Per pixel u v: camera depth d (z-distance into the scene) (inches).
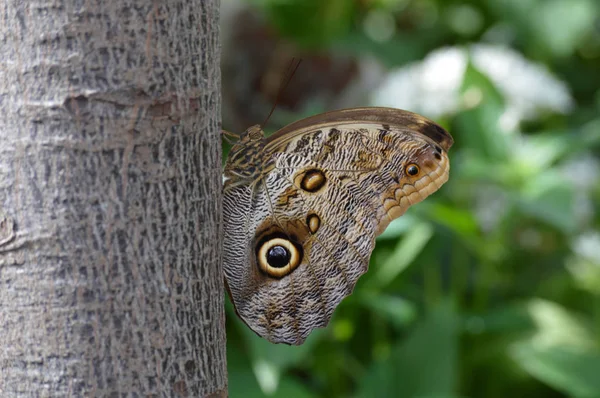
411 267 34.2
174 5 22.6
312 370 33.5
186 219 22.9
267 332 26.1
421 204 32.9
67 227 22.4
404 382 32.1
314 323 26.2
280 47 40.4
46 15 22.2
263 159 25.6
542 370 32.3
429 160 26.0
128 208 22.5
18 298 22.5
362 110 25.7
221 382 23.4
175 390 22.8
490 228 34.4
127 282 22.5
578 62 43.7
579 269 36.1
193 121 22.8
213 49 23.1
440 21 45.6
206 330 23.1
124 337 22.5
